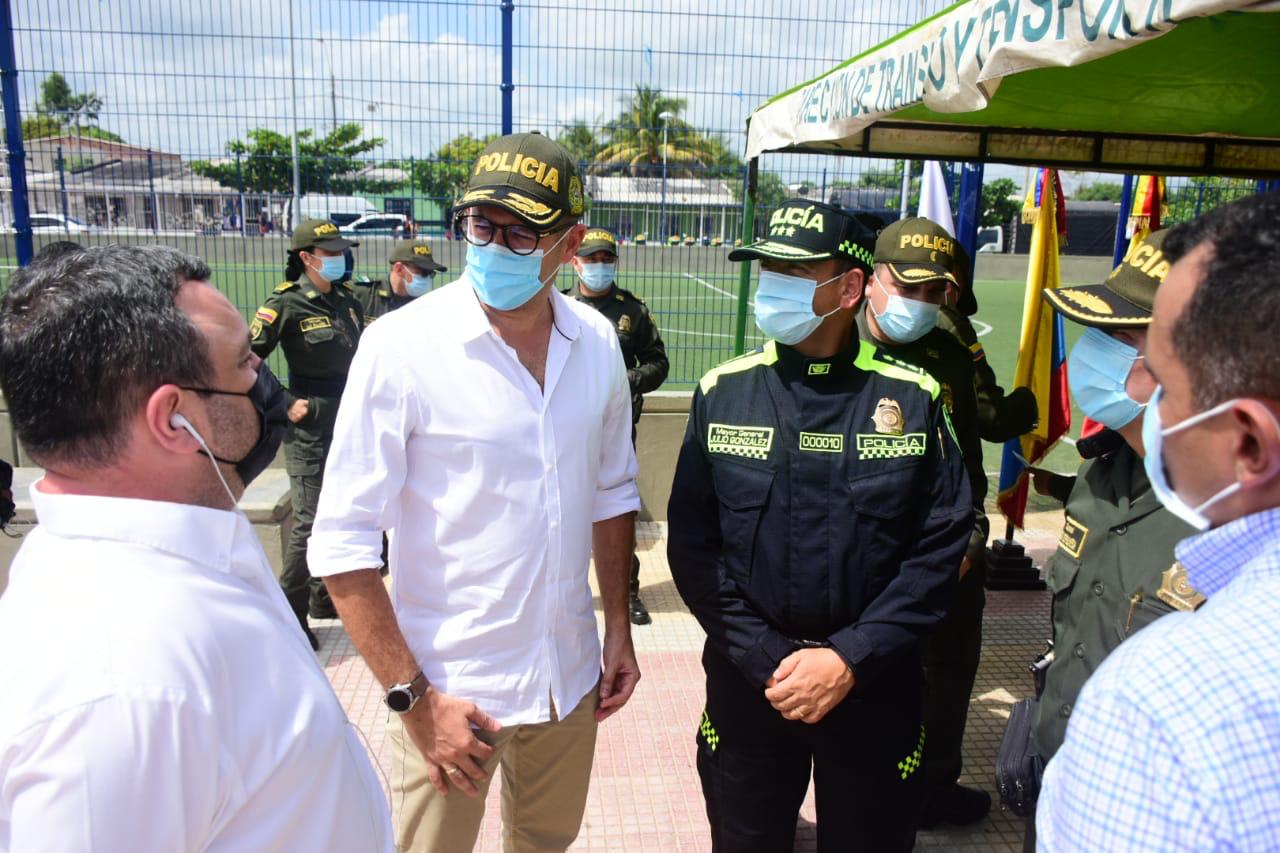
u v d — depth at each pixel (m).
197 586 1.01
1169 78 2.94
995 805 2.97
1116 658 0.79
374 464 1.75
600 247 4.41
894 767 2.02
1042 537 5.70
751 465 2.01
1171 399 0.83
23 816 0.86
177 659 0.94
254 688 1.03
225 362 1.08
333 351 4.17
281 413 1.23
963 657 2.73
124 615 0.92
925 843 2.78
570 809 2.17
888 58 2.41
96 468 1.01
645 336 4.66
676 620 4.42
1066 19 1.51
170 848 0.92
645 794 3.00
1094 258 22.23
